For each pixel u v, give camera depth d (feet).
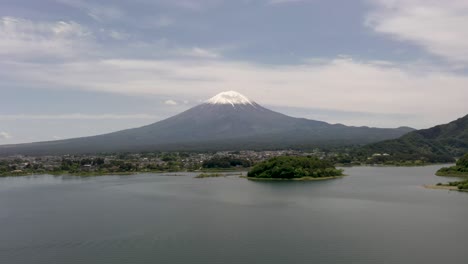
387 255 321.11
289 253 328.08
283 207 507.30
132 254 331.57
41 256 331.16
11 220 451.53
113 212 487.20
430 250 331.98
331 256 320.29
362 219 435.53
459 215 452.35
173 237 375.86
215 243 355.97
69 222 438.40
